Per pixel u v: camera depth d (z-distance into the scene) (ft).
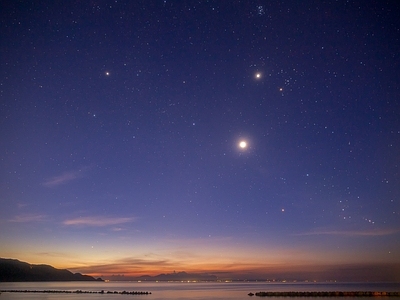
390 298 156.46
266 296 181.37
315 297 168.04
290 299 159.33
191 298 172.86
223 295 199.00
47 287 329.31
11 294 210.59
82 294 213.46
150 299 165.37
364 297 163.53
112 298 173.58
